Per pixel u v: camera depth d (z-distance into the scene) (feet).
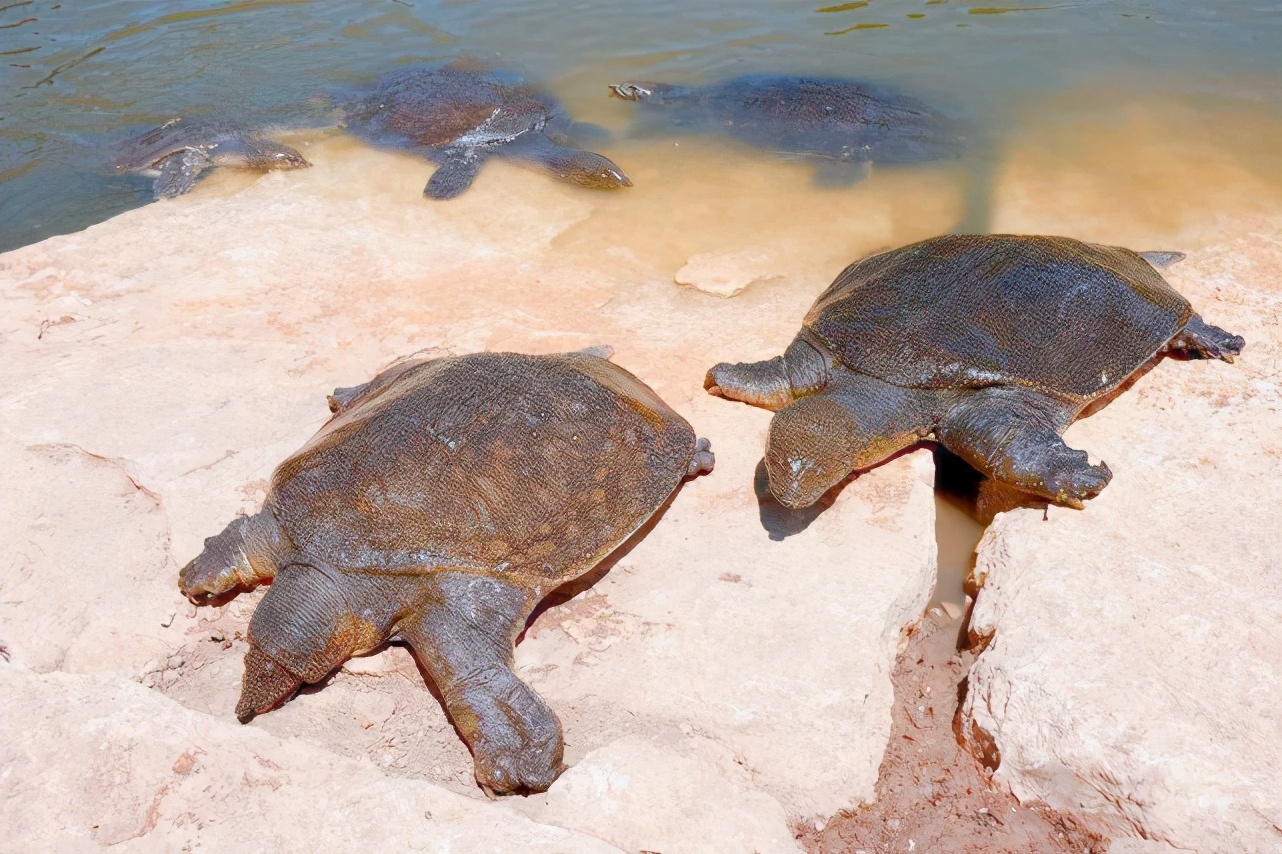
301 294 8.26
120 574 6.59
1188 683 5.98
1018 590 6.36
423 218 9.21
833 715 6.00
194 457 7.02
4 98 11.71
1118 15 12.90
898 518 6.73
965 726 6.18
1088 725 5.87
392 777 5.75
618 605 6.40
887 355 7.02
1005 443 6.76
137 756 5.75
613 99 11.43
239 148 10.15
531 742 5.82
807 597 6.38
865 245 8.79
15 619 6.42
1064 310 7.04
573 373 6.60
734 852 5.62
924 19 13.03
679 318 8.08
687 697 6.07
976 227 8.93
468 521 6.14
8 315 8.07
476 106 10.77
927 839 5.87
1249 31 12.24
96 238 8.88
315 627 6.02
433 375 6.61
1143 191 9.25
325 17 13.91
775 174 9.73
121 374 7.51
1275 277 8.22
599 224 9.14
